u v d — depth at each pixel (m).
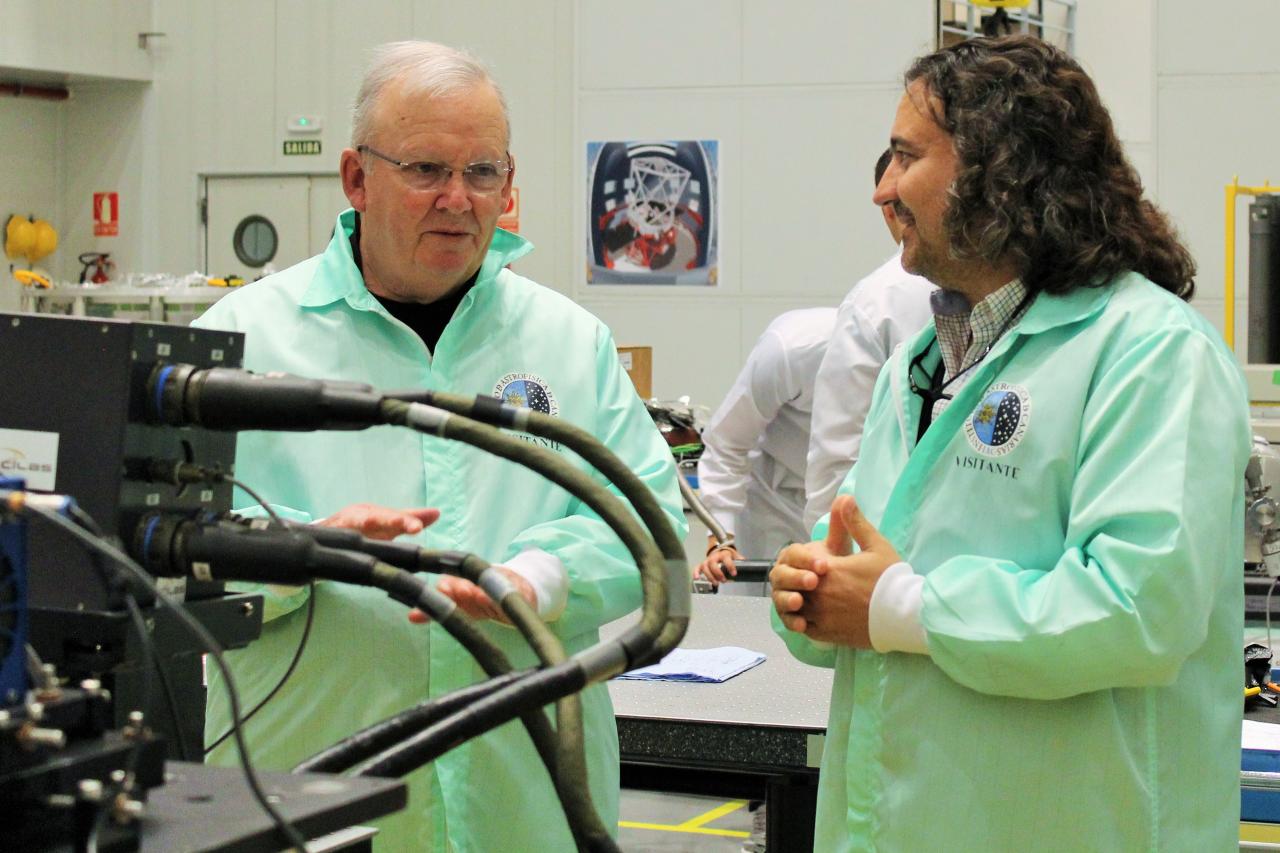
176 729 0.95
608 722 1.67
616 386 1.77
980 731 1.40
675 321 5.91
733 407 3.37
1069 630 1.28
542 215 6.05
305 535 0.93
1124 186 1.46
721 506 3.40
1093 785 1.37
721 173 5.82
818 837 1.57
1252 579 2.79
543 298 1.78
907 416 1.57
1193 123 5.39
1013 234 1.42
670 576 0.87
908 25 5.59
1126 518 1.30
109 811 0.71
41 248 6.54
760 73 5.75
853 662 1.56
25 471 0.92
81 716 0.76
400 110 1.58
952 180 1.44
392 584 0.91
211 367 0.98
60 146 6.71
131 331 0.91
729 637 2.65
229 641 1.00
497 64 6.06
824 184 5.73
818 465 2.80
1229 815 1.44
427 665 1.58
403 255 1.61
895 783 1.45
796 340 3.26
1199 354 1.34
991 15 5.21
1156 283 1.47
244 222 6.54
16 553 0.73
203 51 6.52
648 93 5.86
